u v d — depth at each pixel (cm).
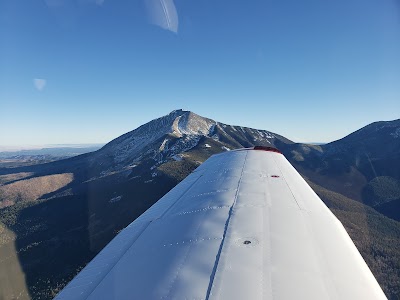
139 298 472
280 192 1003
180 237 674
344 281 519
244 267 521
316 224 748
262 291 459
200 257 565
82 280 582
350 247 664
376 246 8556
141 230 792
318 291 476
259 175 1244
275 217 761
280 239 637
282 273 509
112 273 577
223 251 579
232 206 844
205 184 1170
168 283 496
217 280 486
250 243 608
